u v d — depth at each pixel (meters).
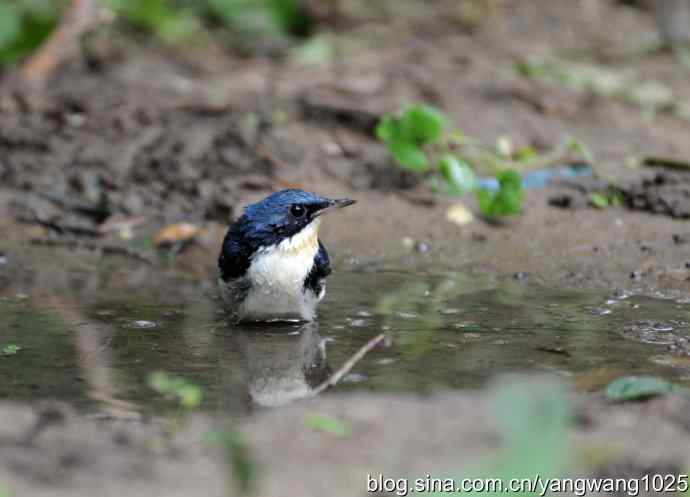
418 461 6.55
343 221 13.06
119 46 18.83
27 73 16.94
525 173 14.37
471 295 10.82
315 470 6.46
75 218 13.16
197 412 7.62
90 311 10.32
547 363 8.67
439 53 18.92
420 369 8.57
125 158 14.42
